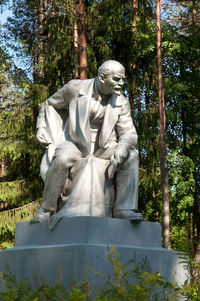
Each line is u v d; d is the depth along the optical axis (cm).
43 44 1516
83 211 529
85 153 556
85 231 495
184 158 1512
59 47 1482
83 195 537
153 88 1565
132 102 1498
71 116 567
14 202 1499
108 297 365
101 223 505
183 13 1764
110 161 541
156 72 1560
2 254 545
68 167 544
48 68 1459
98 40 1434
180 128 1644
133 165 548
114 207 548
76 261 472
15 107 1493
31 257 513
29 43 1570
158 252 521
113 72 547
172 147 1566
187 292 399
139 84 1532
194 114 1633
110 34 1451
